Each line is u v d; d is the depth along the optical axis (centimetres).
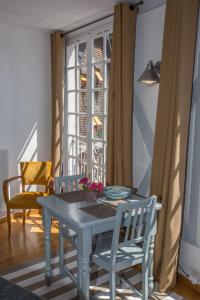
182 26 224
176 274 254
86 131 379
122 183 299
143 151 295
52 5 304
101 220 205
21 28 384
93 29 353
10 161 397
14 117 394
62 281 260
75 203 241
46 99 418
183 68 227
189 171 254
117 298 237
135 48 295
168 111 245
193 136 248
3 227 373
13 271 274
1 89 380
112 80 299
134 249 231
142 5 283
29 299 130
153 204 218
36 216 409
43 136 421
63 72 402
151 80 258
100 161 359
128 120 292
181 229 253
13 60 384
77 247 222
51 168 378
